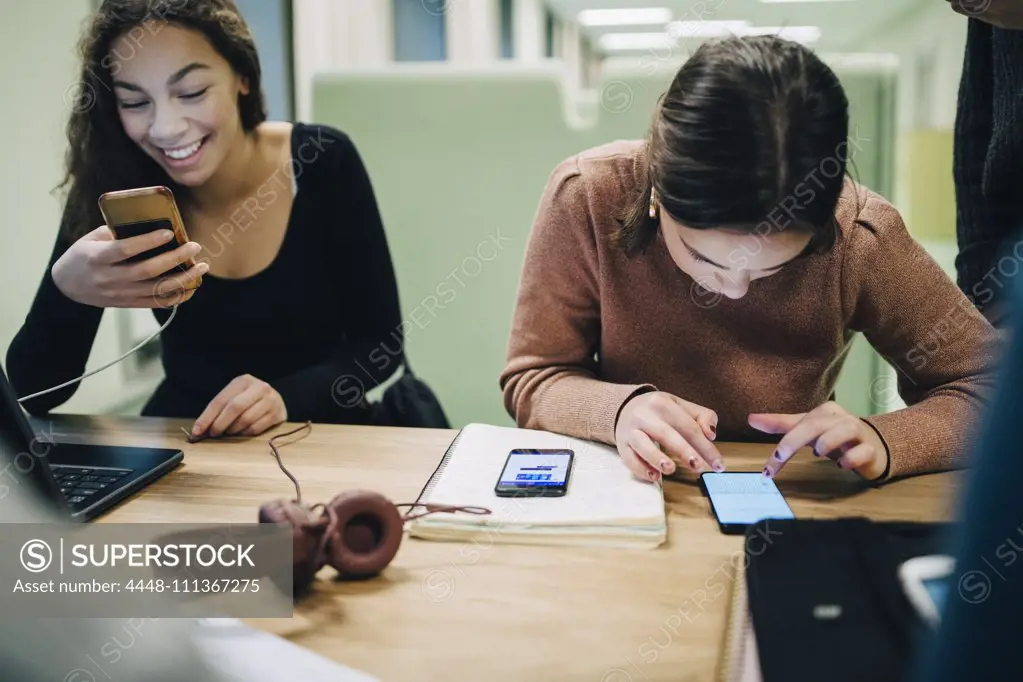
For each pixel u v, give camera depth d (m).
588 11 4.81
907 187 1.50
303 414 1.16
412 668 0.54
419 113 1.65
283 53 2.10
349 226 1.33
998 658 0.29
